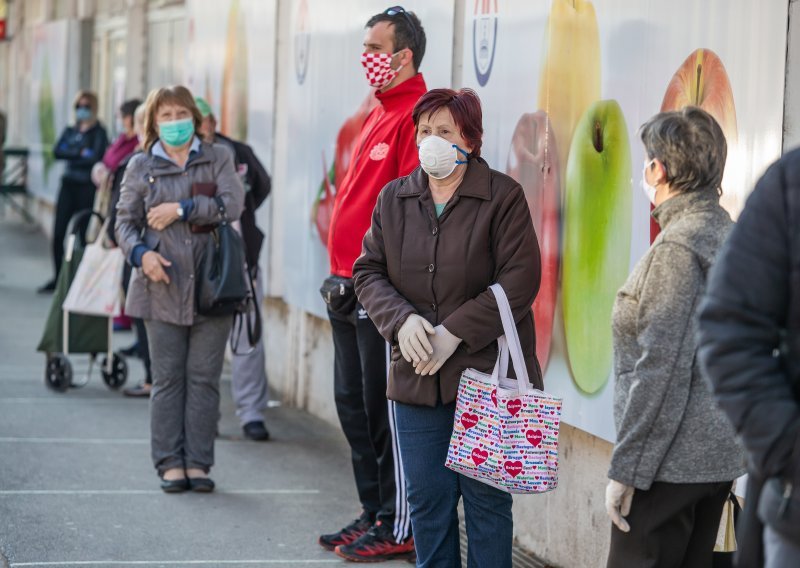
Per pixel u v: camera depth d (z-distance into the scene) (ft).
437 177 15.39
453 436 15.14
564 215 19.33
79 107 51.60
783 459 8.94
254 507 23.52
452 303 15.47
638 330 12.41
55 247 54.13
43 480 24.99
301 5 32.14
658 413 12.22
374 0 26.55
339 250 19.85
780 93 14.55
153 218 22.98
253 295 25.57
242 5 38.47
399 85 19.45
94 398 33.63
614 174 17.76
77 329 33.06
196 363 24.06
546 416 14.83
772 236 9.18
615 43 17.78
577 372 18.94
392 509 20.26
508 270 15.28
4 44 102.01
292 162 32.68
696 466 12.32
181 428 24.38
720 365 9.17
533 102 20.25
